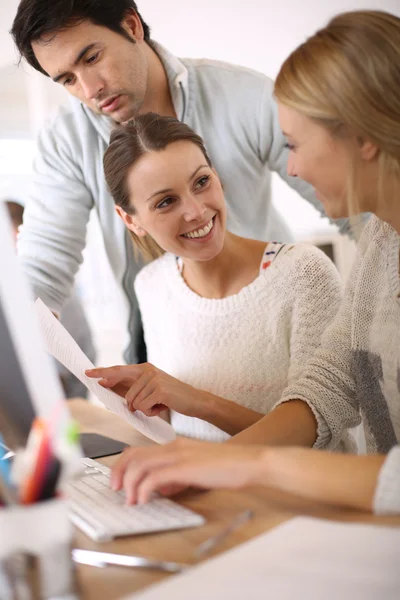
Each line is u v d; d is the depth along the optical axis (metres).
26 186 3.52
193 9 2.58
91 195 1.83
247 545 0.61
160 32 2.61
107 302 3.63
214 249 1.35
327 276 1.35
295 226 3.22
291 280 1.37
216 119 1.69
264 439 0.97
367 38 0.82
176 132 1.32
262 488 0.81
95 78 1.48
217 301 1.43
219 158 1.72
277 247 1.42
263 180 1.79
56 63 1.47
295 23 2.59
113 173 1.38
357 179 0.89
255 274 1.41
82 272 3.53
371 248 1.08
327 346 1.11
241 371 1.40
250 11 2.59
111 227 1.83
